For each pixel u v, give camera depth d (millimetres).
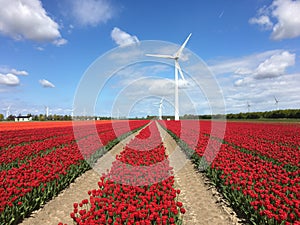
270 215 5719
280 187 7398
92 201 6359
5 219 6566
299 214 5758
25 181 8508
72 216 5684
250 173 9070
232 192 8086
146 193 7055
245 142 17641
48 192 8562
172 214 6066
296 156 12453
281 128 32062
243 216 7438
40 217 7430
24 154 13883
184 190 9969
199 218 7395
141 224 5398
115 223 5168
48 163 11508
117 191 7242
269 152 13633
